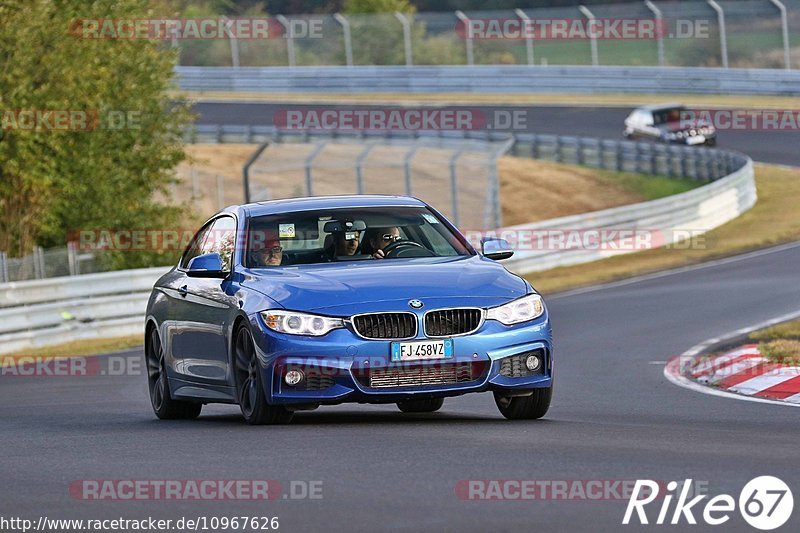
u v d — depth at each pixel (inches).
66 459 753.0
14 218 2800.2
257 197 4311.0
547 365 877.8
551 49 6294.3
